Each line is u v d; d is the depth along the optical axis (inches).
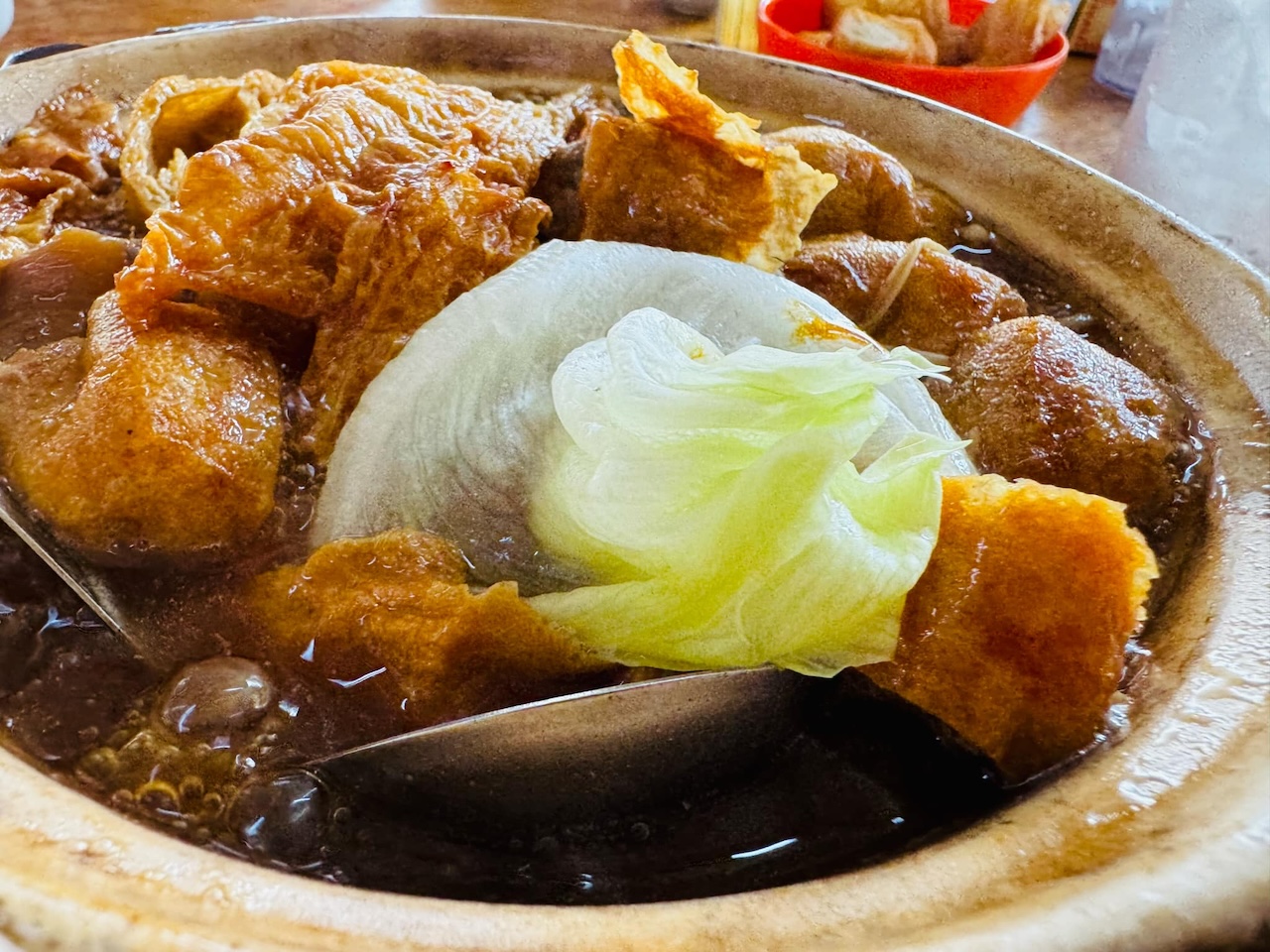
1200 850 4.4
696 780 5.8
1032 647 5.7
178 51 11.0
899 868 4.6
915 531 6.0
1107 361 7.9
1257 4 10.9
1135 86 15.1
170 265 6.8
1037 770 5.6
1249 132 11.3
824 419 5.8
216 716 5.8
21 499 6.5
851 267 8.9
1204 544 6.8
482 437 6.7
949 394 8.2
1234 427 7.4
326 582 6.3
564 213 8.6
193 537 6.6
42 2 15.2
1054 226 9.6
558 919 4.2
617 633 6.1
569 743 5.7
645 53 8.3
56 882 3.9
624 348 6.2
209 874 4.1
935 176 10.5
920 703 5.9
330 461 6.8
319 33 11.4
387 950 4.0
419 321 7.2
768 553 5.8
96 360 6.7
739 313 7.5
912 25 12.4
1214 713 5.3
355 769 5.7
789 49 12.9
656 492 5.9
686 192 8.3
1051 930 4.1
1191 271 8.5
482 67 11.7
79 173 9.8
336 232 7.2
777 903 4.3
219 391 6.8
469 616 5.9
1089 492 7.3
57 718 5.8
